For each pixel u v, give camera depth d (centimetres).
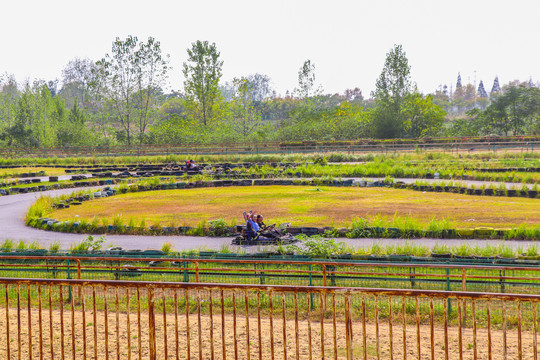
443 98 19512
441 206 2681
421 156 4988
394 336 838
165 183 3791
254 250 1828
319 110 10006
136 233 2217
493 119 8006
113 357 734
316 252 1411
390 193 3253
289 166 4728
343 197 3108
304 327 904
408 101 8200
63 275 1377
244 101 9625
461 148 5841
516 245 1797
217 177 4184
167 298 1154
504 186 3038
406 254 1506
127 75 8275
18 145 7888
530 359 704
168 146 6316
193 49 8562
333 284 1223
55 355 741
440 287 1167
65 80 19512
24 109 8406
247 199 3116
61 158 5544
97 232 2252
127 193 3578
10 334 840
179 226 2266
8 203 3186
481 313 1002
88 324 908
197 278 1113
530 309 1011
